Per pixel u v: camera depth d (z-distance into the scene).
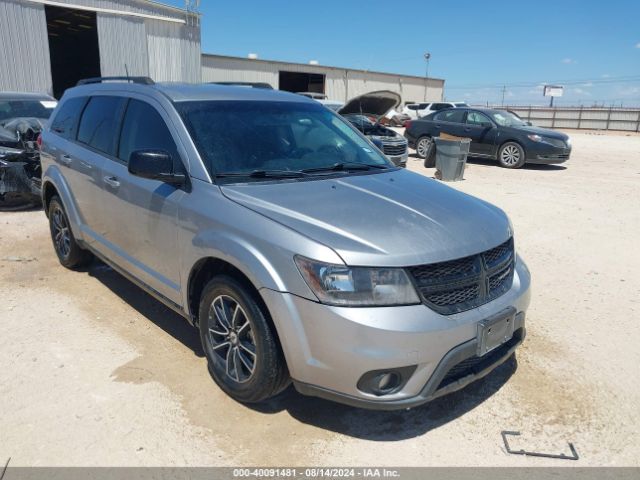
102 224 4.41
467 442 2.96
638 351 4.02
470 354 2.84
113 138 4.29
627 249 6.66
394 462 2.78
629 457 2.87
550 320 4.54
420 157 16.17
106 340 3.96
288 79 46.19
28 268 5.46
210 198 3.23
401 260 2.70
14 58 16.77
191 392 3.33
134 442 2.86
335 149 4.08
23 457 2.73
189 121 3.63
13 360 3.64
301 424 3.06
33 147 7.53
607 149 21.48
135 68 20.16
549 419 3.17
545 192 10.50
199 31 22.25
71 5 17.78
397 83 52.38
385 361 2.62
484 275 2.97
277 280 2.76
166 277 3.66
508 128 14.30
